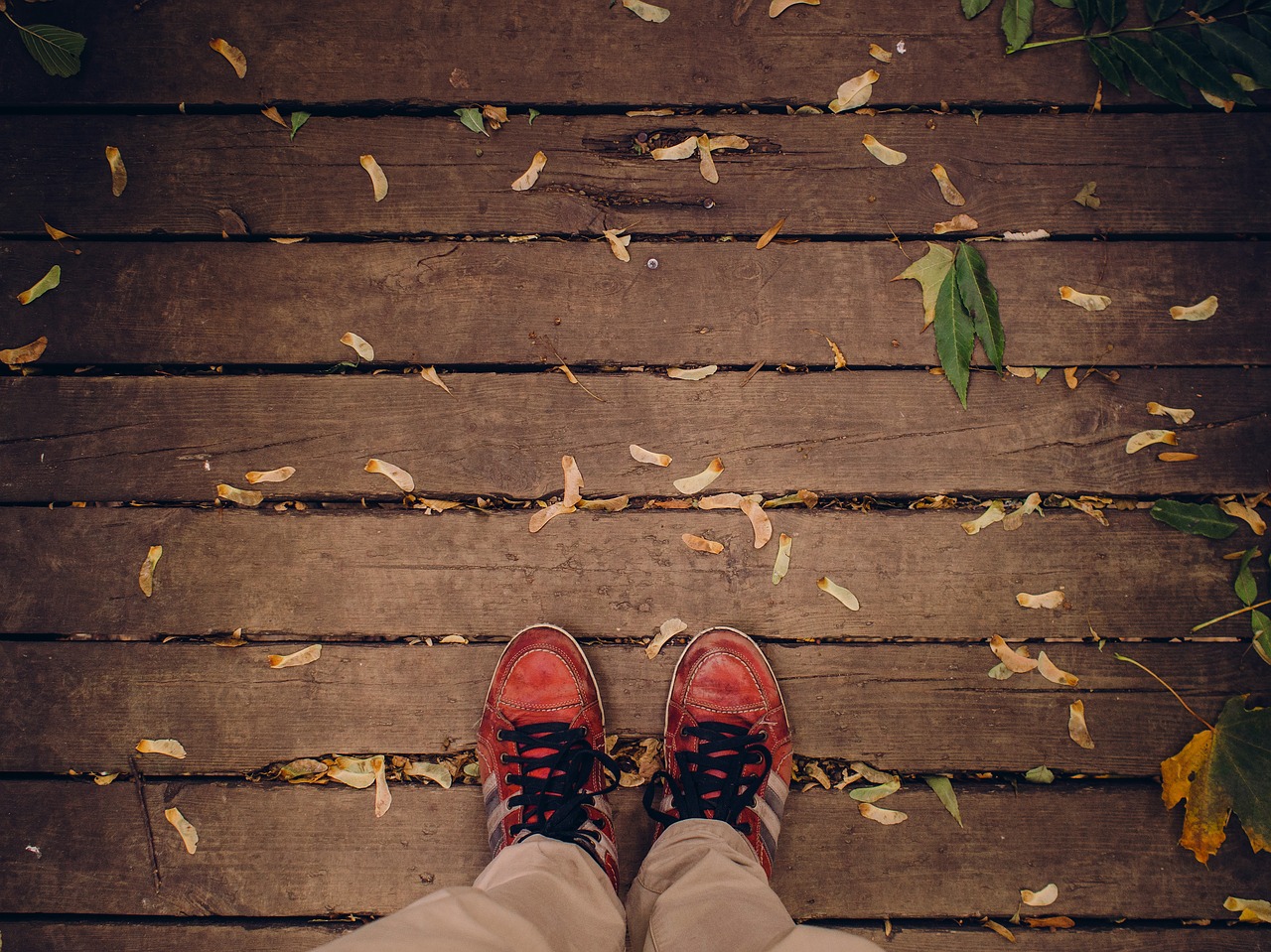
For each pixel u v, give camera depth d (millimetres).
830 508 1279
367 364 1289
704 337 1281
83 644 1271
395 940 758
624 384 1278
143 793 1263
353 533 1277
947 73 1291
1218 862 1244
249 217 1295
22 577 1274
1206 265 1275
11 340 1284
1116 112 1286
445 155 1294
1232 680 1257
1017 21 1275
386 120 1294
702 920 933
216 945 1246
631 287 1286
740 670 1257
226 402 1282
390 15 1296
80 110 1300
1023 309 1283
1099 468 1272
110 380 1285
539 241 1291
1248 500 1270
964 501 1278
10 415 1278
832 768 1275
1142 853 1250
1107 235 1280
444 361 1285
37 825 1260
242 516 1276
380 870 1255
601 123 1295
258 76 1298
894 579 1272
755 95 1291
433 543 1276
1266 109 1274
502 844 1207
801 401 1277
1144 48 1266
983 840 1255
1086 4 1270
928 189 1285
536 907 918
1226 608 1262
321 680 1271
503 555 1277
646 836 1272
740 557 1273
